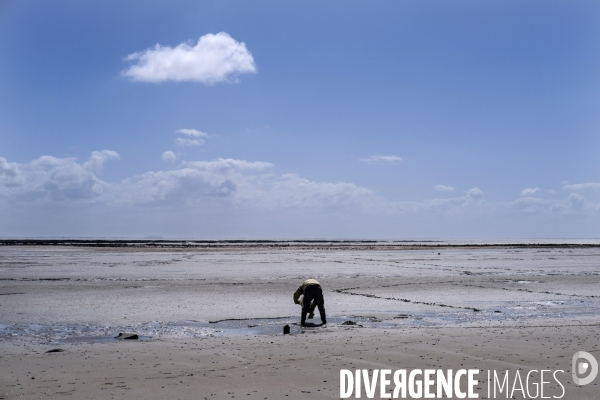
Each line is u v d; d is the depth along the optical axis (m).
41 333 15.70
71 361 11.16
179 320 18.27
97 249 91.31
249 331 16.19
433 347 12.51
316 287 17.86
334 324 17.48
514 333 14.67
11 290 26.97
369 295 25.92
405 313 20.14
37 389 8.94
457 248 114.44
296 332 15.72
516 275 38.09
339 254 77.00
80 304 22.11
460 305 22.41
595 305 22.47
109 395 8.59
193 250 89.75
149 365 10.73
